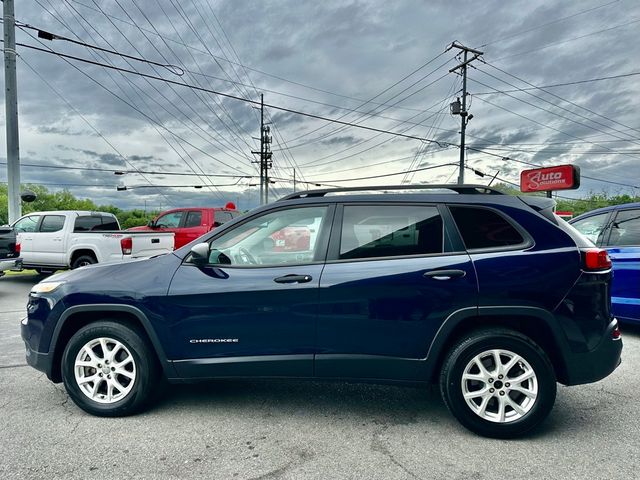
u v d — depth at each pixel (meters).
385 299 3.18
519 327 3.24
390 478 2.61
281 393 3.94
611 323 3.18
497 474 2.65
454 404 3.12
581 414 3.51
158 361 3.53
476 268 3.13
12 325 6.72
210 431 3.21
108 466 2.74
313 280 3.26
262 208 3.55
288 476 2.63
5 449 2.95
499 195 3.38
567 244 3.17
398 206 3.39
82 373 3.50
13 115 14.76
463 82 32.41
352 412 3.55
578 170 16.44
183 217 13.00
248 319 3.30
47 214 11.04
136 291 3.42
